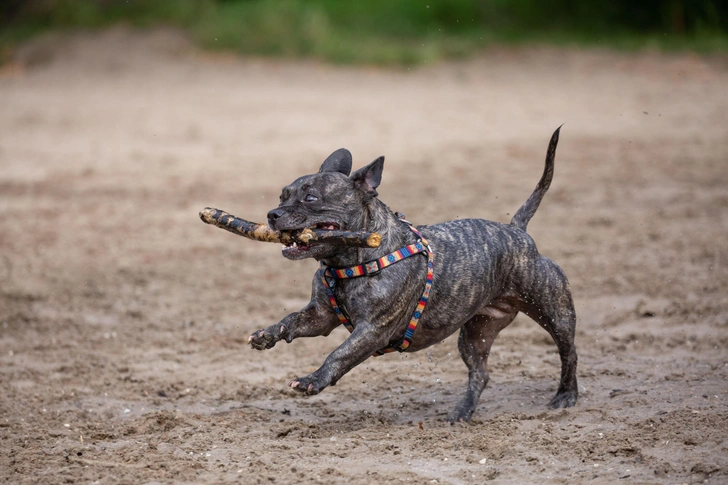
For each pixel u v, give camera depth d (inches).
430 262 333.7
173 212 754.8
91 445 326.6
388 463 300.4
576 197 767.7
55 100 1280.8
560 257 603.8
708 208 708.0
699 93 1237.7
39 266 614.2
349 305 324.5
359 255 321.1
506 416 349.1
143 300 546.0
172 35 1641.2
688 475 280.1
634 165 873.5
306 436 335.9
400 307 326.0
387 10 1806.1
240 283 578.9
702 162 868.6
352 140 1023.6
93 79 1427.2
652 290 527.5
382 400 386.3
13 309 527.8
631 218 693.9
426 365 433.4
